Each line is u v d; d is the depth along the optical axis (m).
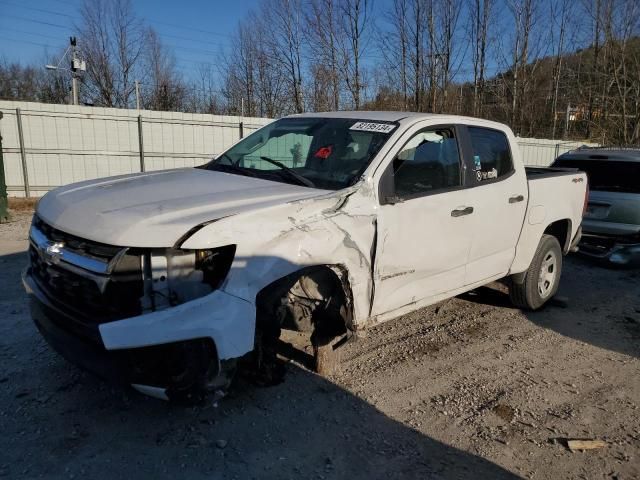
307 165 4.01
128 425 3.29
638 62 24.03
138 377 2.74
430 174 4.18
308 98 26.75
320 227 3.30
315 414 3.54
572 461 3.22
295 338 4.02
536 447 3.34
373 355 4.51
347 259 3.48
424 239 4.04
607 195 7.66
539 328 5.37
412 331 5.11
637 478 3.10
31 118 14.02
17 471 2.84
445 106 24.19
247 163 4.32
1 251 7.24
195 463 2.98
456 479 3.00
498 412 3.72
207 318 2.77
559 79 28.95
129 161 15.50
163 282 2.77
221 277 2.89
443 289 4.42
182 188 3.53
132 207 3.07
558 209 5.68
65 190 3.64
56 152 14.40
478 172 4.63
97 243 2.85
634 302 6.38
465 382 4.12
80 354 2.87
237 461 3.02
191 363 2.80
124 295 2.77
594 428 3.59
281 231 3.12
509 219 4.93
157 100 31.91
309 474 2.96
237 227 2.95
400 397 3.83
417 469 3.06
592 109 27.23
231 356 2.83
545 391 4.06
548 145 23.47
